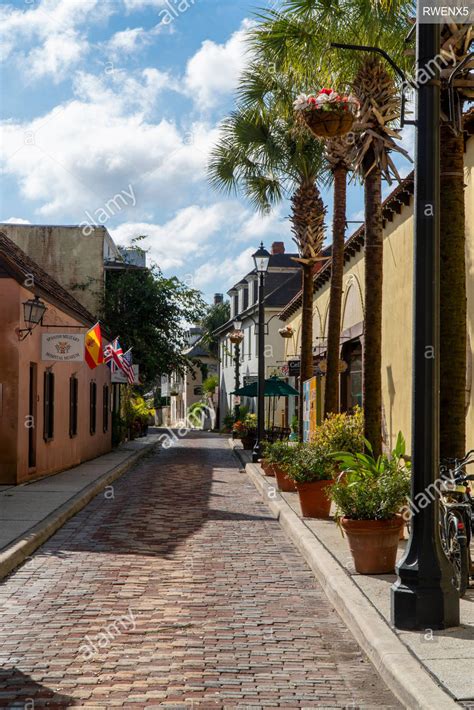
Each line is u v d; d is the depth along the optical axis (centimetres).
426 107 670
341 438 1470
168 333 3541
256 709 502
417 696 485
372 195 1229
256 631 681
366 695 529
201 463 2738
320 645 645
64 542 1104
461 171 885
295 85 1578
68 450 2247
